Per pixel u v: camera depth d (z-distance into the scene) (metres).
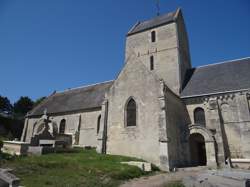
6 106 68.69
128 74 23.67
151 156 18.77
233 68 25.52
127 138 20.91
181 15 34.47
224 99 21.89
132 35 34.00
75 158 16.67
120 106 22.78
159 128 19.12
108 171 13.65
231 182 10.30
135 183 12.44
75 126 30.19
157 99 20.34
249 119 19.98
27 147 18.06
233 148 20.02
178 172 16.31
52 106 36.06
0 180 8.28
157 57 30.14
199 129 20.64
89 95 33.75
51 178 11.40
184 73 29.62
